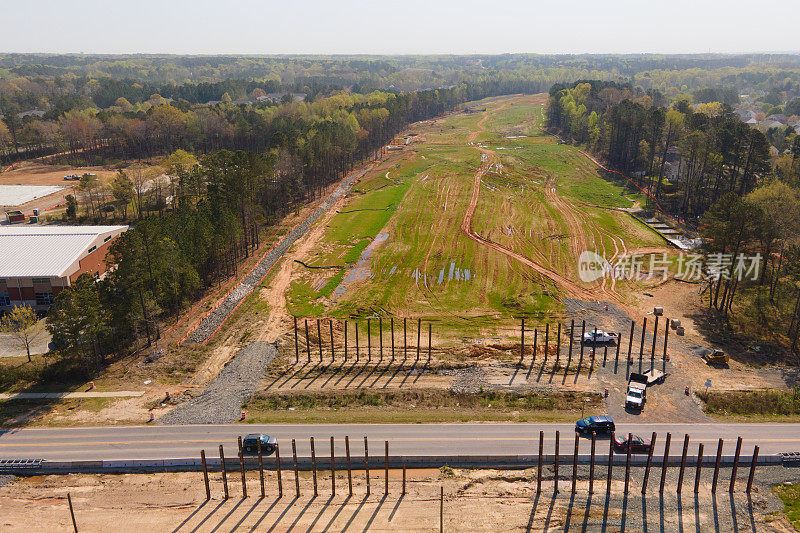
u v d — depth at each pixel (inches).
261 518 1999.3
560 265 4424.2
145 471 2250.2
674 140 7052.2
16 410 2628.0
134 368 2999.5
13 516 1998.0
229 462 2263.8
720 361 3073.3
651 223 5334.6
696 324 3538.4
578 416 2588.6
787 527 1957.4
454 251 4670.3
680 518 2003.0
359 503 2080.5
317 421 2539.4
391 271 4323.3
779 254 4153.5
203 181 5423.2
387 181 6865.2
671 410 2637.8
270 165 5324.8
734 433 2453.2
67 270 3796.8
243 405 2674.7
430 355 3169.3
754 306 3624.5
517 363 3073.3
